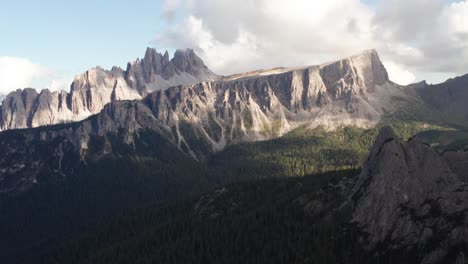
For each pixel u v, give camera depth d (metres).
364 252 170.62
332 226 186.62
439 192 172.88
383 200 178.75
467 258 143.88
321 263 171.25
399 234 168.12
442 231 156.88
